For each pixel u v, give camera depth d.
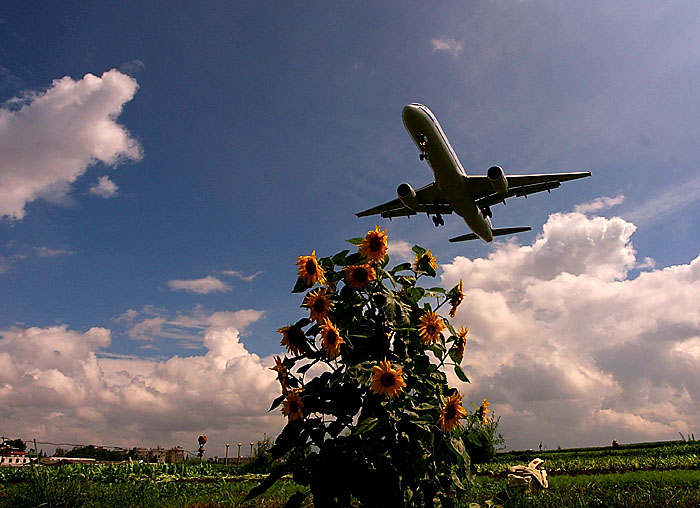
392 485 3.11
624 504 6.21
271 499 7.91
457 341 3.85
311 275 3.69
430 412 3.34
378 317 3.74
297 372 3.71
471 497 7.43
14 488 7.57
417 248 4.20
